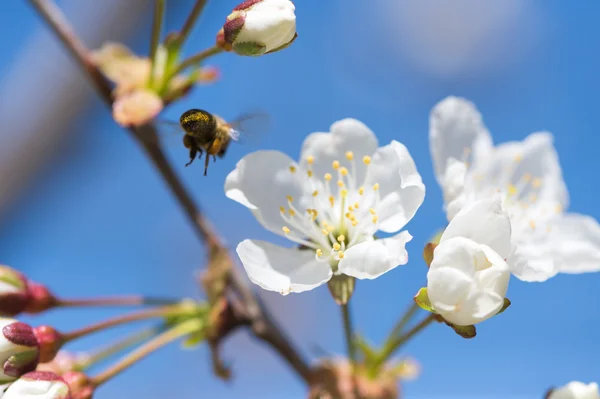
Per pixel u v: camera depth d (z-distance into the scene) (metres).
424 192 0.25
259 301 0.28
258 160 0.26
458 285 0.24
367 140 0.26
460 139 0.28
